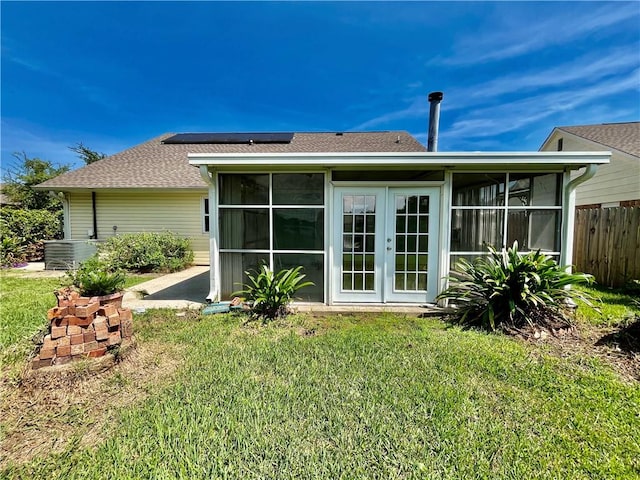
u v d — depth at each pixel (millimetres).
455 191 4836
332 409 2252
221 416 2170
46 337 2730
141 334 3682
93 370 2695
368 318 4344
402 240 4965
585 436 1996
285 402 2336
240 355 3145
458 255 4855
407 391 2486
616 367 2914
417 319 4301
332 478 1676
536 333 3676
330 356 3125
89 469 1751
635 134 9680
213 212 5031
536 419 2154
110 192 9797
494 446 1899
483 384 2604
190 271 8969
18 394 2432
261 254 5090
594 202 9234
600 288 5871
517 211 4789
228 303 4879
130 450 1877
